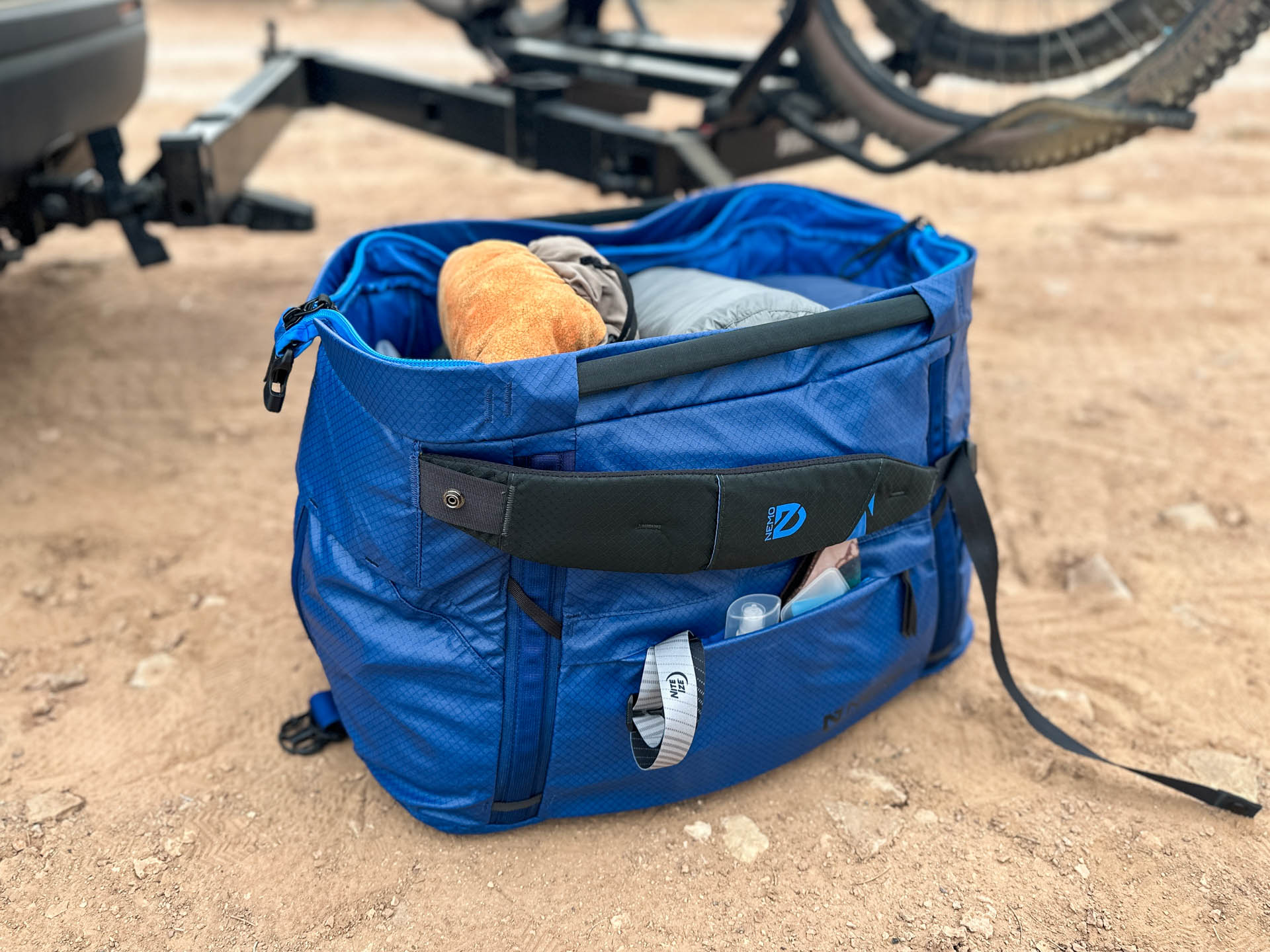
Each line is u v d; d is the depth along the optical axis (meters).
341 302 0.80
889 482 0.75
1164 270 1.99
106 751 0.87
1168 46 1.10
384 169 2.76
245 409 1.46
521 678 0.71
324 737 0.87
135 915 0.72
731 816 0.81
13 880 0.75
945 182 2.64
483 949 0.70
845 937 0.71
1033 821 0.80
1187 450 1.34
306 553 0.77
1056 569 1.12
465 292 0.78
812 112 1.52
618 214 1.03
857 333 0.72
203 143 1.32
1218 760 0.86
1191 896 0.74
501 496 0.63
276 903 0.73
